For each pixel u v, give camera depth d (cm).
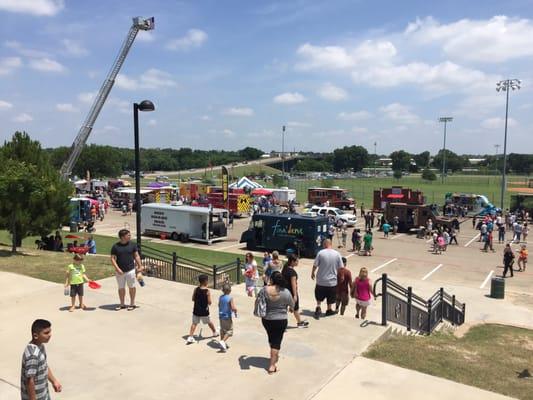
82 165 11225
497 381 821
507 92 5328
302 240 2905
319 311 1052
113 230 3956
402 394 682
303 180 13525
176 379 713
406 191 5031
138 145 1590
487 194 8681
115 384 695
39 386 488
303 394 670
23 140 2412
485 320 1683
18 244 2294
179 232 3453
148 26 5456
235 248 3161
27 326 940
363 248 3188
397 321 1369
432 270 2555
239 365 766
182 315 1027
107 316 1010
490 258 2919
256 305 739
